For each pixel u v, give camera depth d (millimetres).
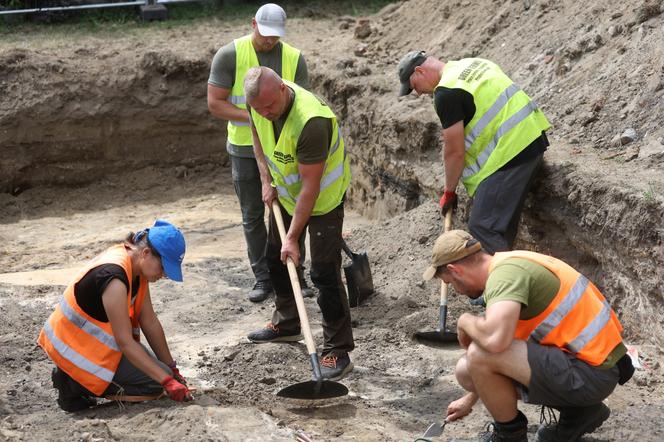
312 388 5117
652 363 5426
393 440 4812
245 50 7125
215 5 14633
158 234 4727
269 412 5121
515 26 9680
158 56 12367
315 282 5688
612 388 4125
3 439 4387
